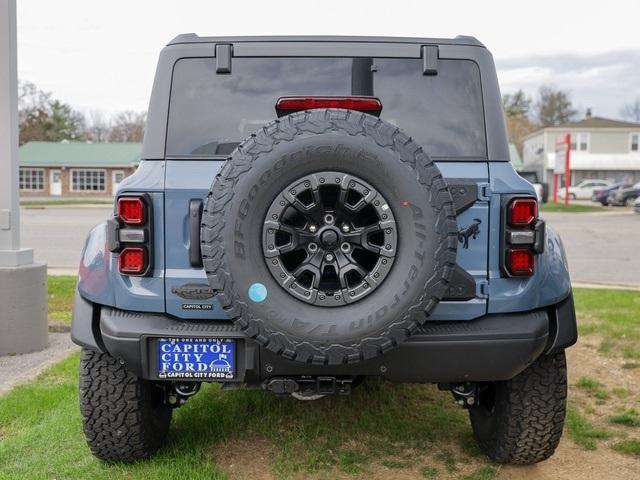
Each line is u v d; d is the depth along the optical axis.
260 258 2.49
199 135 2.95
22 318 5.44
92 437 3.13
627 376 4.88
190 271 2.80
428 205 2.47
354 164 2.47
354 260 2.53
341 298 2.49
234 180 2.48
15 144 5.50
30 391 4.38
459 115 2.98
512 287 2.83
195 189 2.80
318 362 2.49
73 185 47.94
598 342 5.77
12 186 5.48
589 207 34.44
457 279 2.78
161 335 2.74
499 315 2.84
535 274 2.84
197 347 2.76
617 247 14.83
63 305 7.26
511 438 3.16
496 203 2.83
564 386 3.10
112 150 48.94
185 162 2.88
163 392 3.40
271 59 3.03
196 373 2.77
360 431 3.75
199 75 3.01
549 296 2.88
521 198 2.80
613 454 3.53
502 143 2.93
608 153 57.22
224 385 2.84
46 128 68.69
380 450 3.53
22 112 67.44
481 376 2.79
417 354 2.72
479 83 3.00
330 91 3.04
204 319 2.83
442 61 3.02
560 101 84.56
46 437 3.62
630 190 35.22
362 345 2.46
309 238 2.52
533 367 3.09
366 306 2.47
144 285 2.81
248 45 3.02
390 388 4.46
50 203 38.91
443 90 3.01
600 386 4.63
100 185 48.06
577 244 15.46
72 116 75.44
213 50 3.01
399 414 4.04
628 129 56.91
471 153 2.93
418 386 4.54
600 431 3.80
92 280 2.91
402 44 3.03
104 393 3.06
